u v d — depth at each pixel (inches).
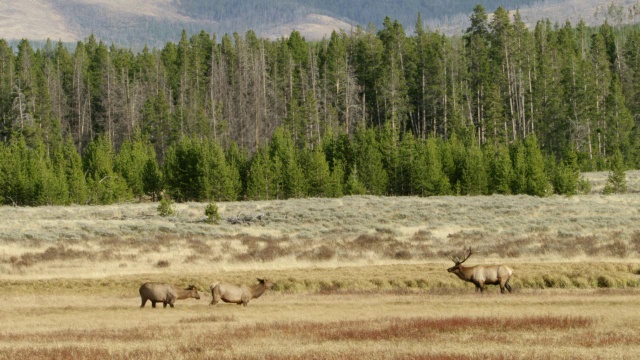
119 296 1882.4
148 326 1344.7
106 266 2409.0
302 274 2144.4
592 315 1384.1
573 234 2999.5
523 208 4188.0
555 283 1943.9
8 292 1969.7
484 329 1245.1
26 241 3097.9
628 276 1988.2
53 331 1298.0
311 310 1562.5
